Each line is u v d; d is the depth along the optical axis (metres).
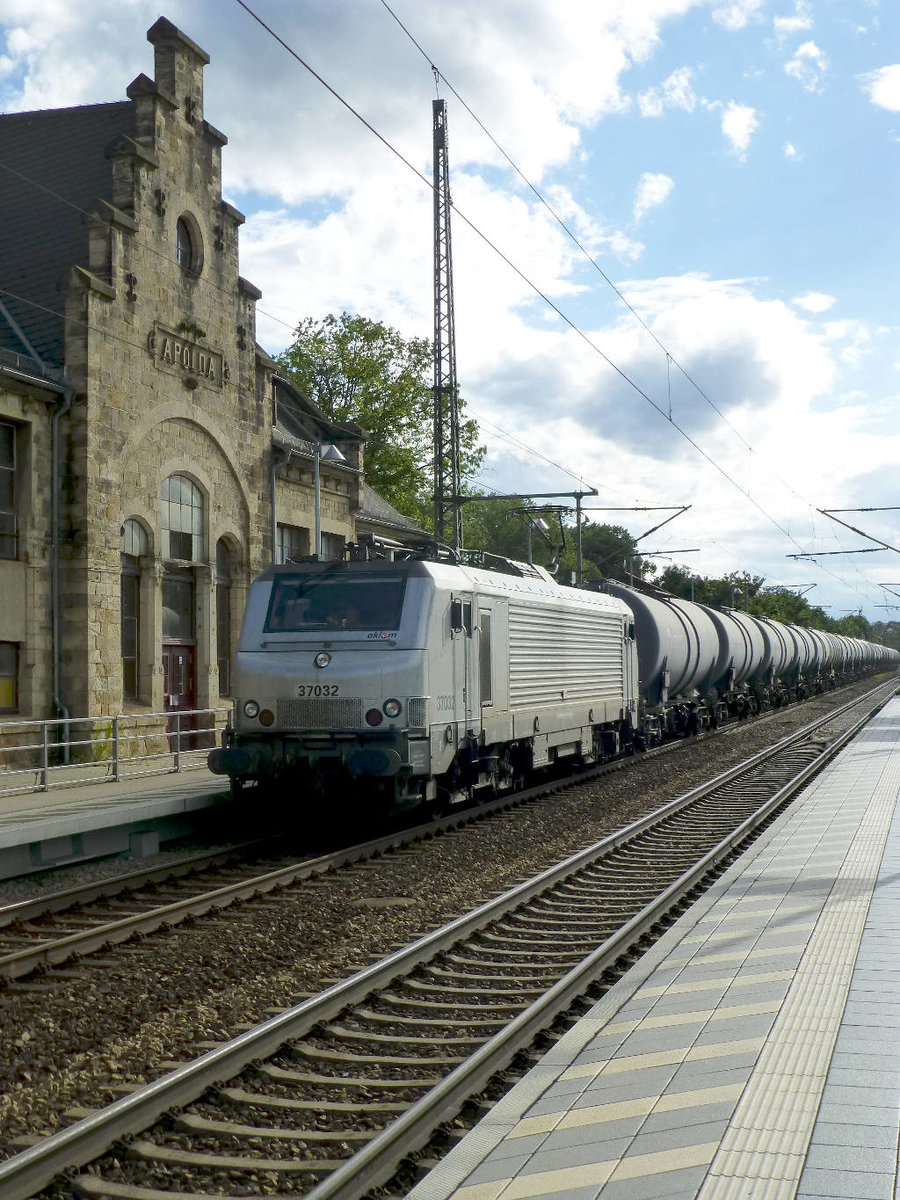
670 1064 6.01
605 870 13.49
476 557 19.45
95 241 22.80
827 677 69.69
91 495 22.00
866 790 18.55
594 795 20.58
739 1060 5.96
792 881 10.98
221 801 16.12
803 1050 6.04
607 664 24.47
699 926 9.27
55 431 21.81
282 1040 7.02
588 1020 6.97
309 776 15.34
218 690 26.30
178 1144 5.64
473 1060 6.34
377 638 15.38
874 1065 5.75
